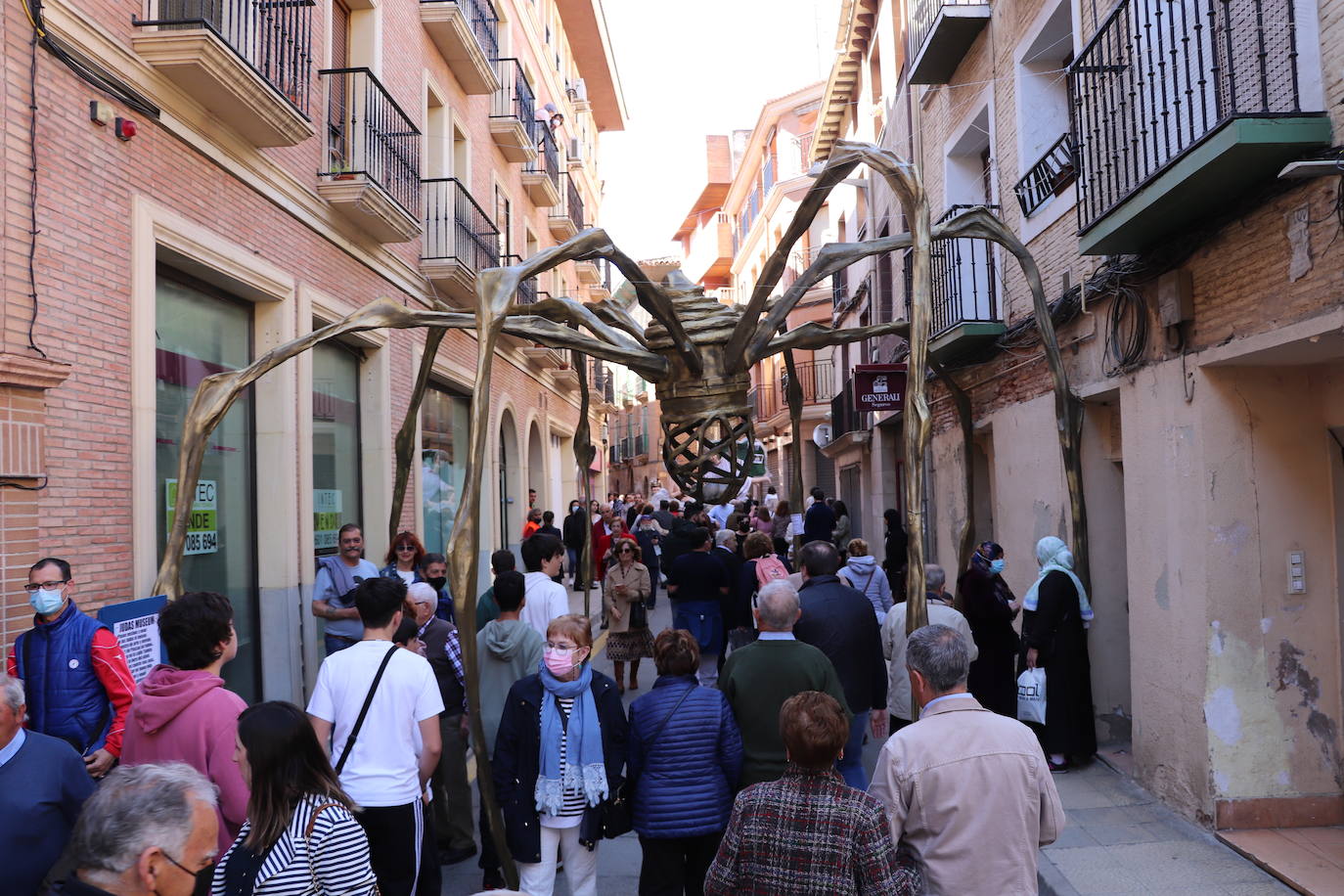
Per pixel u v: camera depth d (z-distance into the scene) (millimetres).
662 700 3875
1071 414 5328
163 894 1989
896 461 18062
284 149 8695
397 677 3779
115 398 6148
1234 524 5395
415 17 12523
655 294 4980
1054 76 8758
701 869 3900
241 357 8391
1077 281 7449
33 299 5371
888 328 5660
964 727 2912
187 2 6988
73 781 3076
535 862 3975
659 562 18312
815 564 5328
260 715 2602
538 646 5156
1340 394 5234
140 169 6465
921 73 11297
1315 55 4480
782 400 31953
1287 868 4734
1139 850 5152
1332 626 5383
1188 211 5242
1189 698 5555
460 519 3830
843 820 2670
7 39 5242
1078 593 6711
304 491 8984
